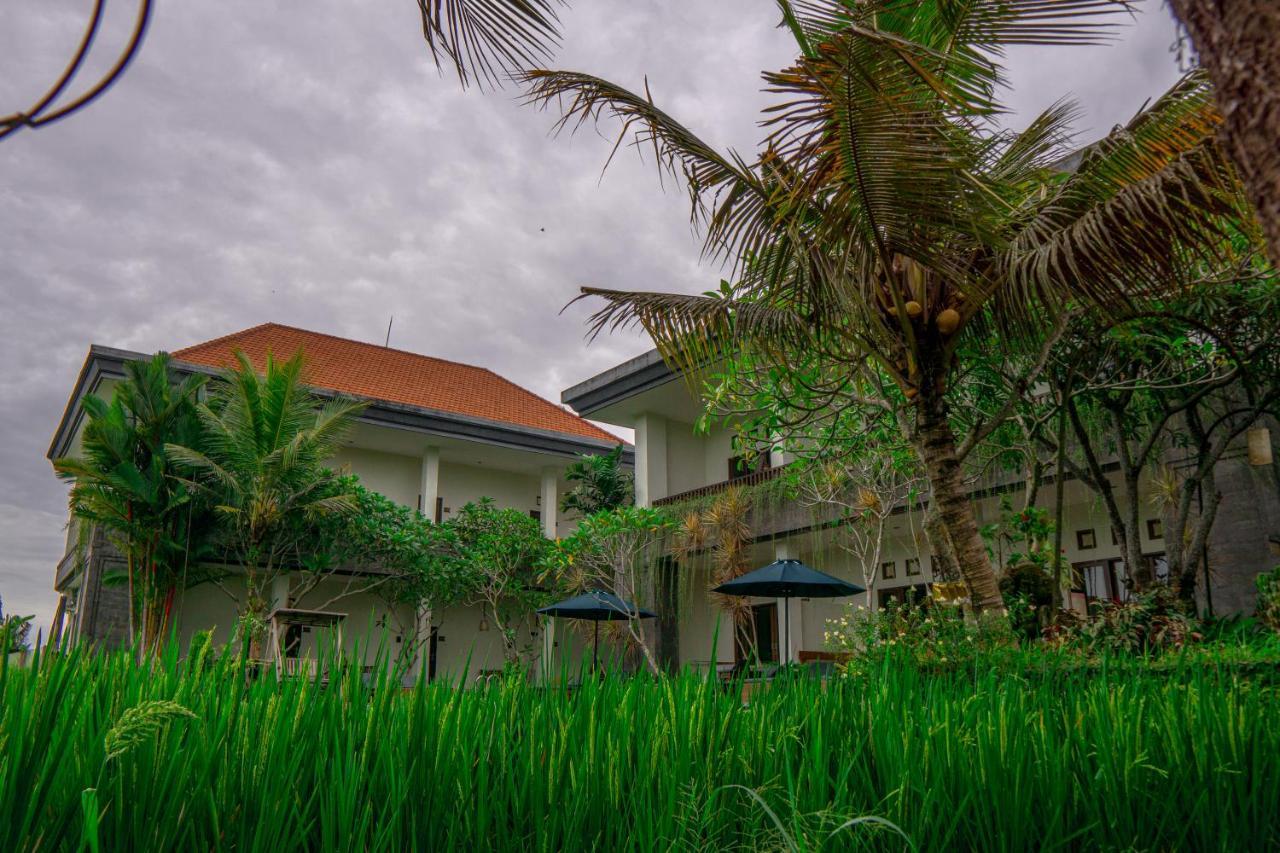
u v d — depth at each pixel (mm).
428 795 1562
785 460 18672
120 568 16281
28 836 1210
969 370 7609
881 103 4836
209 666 1819
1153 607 7609
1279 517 9633
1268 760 2234
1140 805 2020
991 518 13242
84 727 1392
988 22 5621
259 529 15539
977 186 5207
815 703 2117
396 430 20078
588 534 16531
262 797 1398
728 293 7066
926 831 1812
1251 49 1338
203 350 21141
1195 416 9344
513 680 2010
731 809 1795
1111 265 5332
